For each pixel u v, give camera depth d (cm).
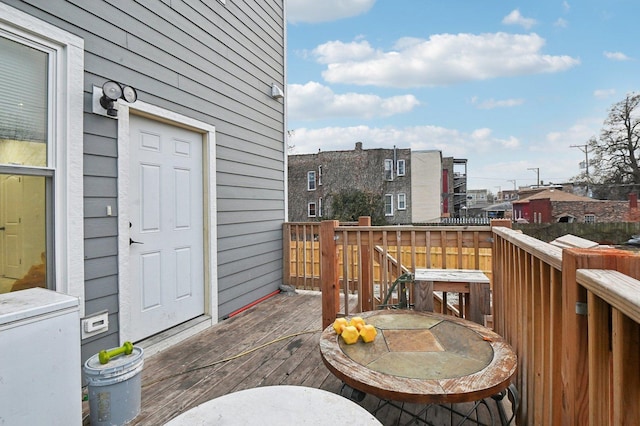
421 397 138
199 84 360
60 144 226
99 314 246
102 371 186
